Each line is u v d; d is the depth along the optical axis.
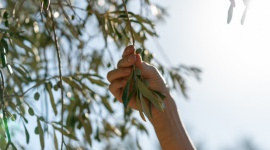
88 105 2.52
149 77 1.65
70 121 2.45
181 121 1.76
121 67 1.54
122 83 1.57
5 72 2.36
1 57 1.75
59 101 2.56
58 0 2.24
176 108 1.75
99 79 2.24
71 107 2.43
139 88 1.50
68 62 2.76
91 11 2.20
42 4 1.86
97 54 2.75
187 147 1.74
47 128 1.92
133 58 1.52
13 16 2.02
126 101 1.49
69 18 2.32
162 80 1.67
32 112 1.88
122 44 2.68
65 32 2.71
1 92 1.78
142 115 1.49
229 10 1.49
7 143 1.73
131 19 2.14
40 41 2.76
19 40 2.02
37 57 2.78
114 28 2.18
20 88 2.10
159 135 1.75
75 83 2.14
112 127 2.74
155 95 1.57
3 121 1.74
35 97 1.94
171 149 1.74
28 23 2.64
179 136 1.74
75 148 2.50
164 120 1.74
